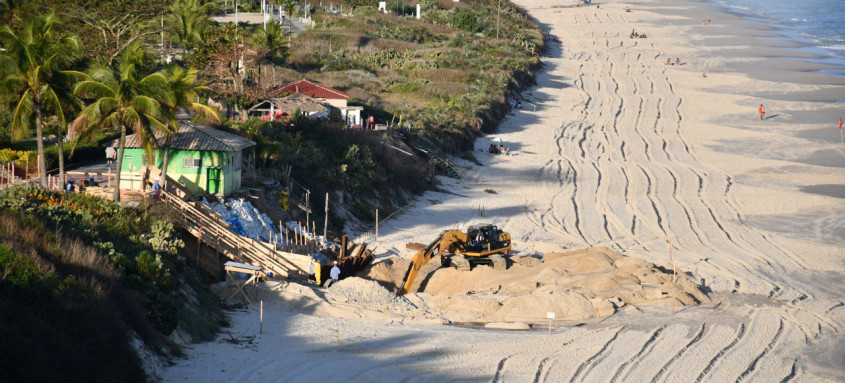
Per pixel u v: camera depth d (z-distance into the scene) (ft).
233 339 131.95
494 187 332.19
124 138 171.12
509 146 411.34
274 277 171.42
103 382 98.48
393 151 326.44
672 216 284.20
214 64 331.57
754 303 172.76
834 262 226.99
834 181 334.65
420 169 327.47
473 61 579.89
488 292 173.68
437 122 395.14
